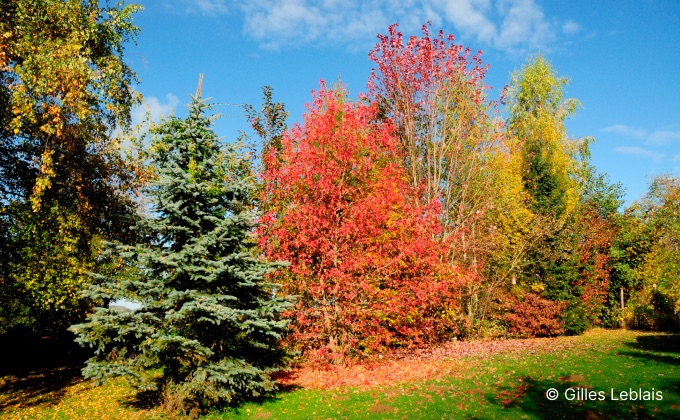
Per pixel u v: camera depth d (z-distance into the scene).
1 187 14.74
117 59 14.66
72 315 15.65
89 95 13.13
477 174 23.78
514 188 25.36
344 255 15.45
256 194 16.53
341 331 16.22
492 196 23.62
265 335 10.88
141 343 9.22
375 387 12.21
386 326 17.69
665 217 25.83
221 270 9.74
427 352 18.27
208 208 10.96
